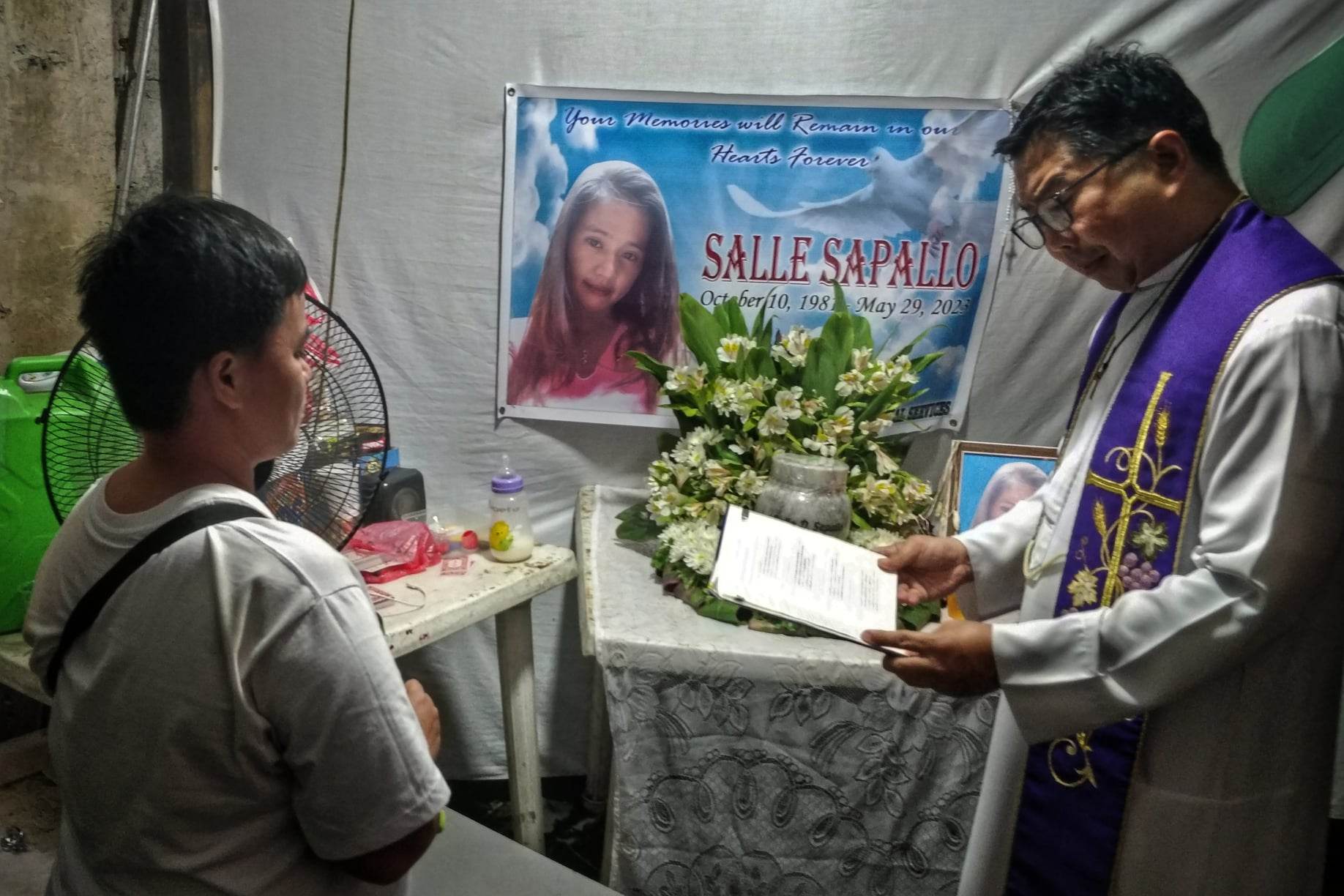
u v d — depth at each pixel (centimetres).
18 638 140
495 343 196
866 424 169
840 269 189
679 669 144
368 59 183
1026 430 197
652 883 153
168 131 187
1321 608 103
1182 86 105
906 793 149
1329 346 94
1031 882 121
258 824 73
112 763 70
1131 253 110
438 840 142
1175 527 105
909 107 179
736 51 179
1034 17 174
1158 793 108
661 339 195
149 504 72
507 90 183
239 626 67
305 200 190
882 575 133
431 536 175
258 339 70
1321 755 108
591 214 188
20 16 157
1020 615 124
